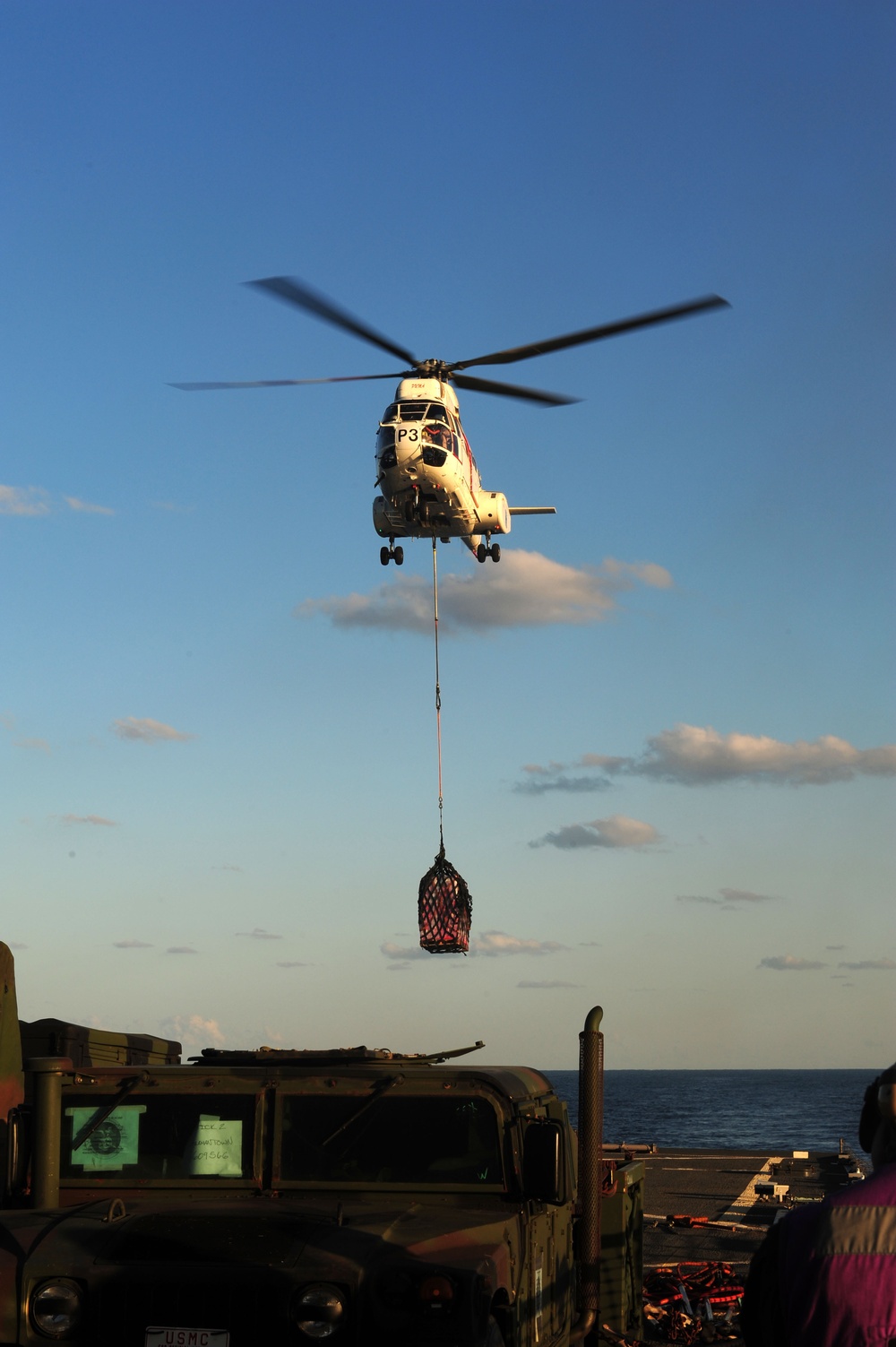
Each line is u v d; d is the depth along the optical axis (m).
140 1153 7.34
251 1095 7.34
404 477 23.25
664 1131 99.25
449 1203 7.02
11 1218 6.89
